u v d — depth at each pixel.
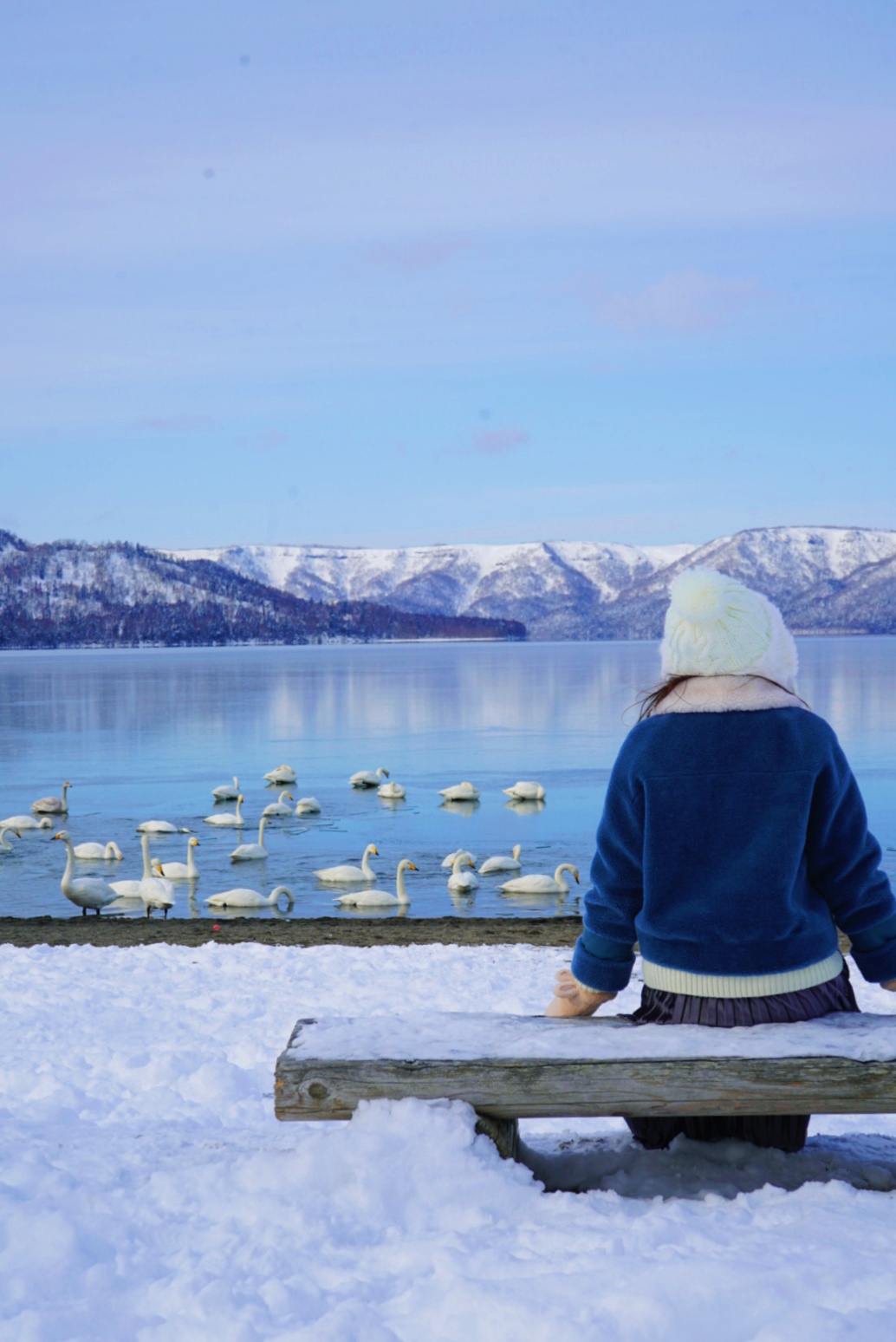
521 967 9.87
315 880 25.69
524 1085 3.01
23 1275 2.65
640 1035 3.07
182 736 63.62
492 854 29.02
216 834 32.53
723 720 3.13
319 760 51.09
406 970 9.61
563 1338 2.24
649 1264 2.51
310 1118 3.12
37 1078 5.79
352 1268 2.64
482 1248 2.68
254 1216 2.89
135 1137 4.08
